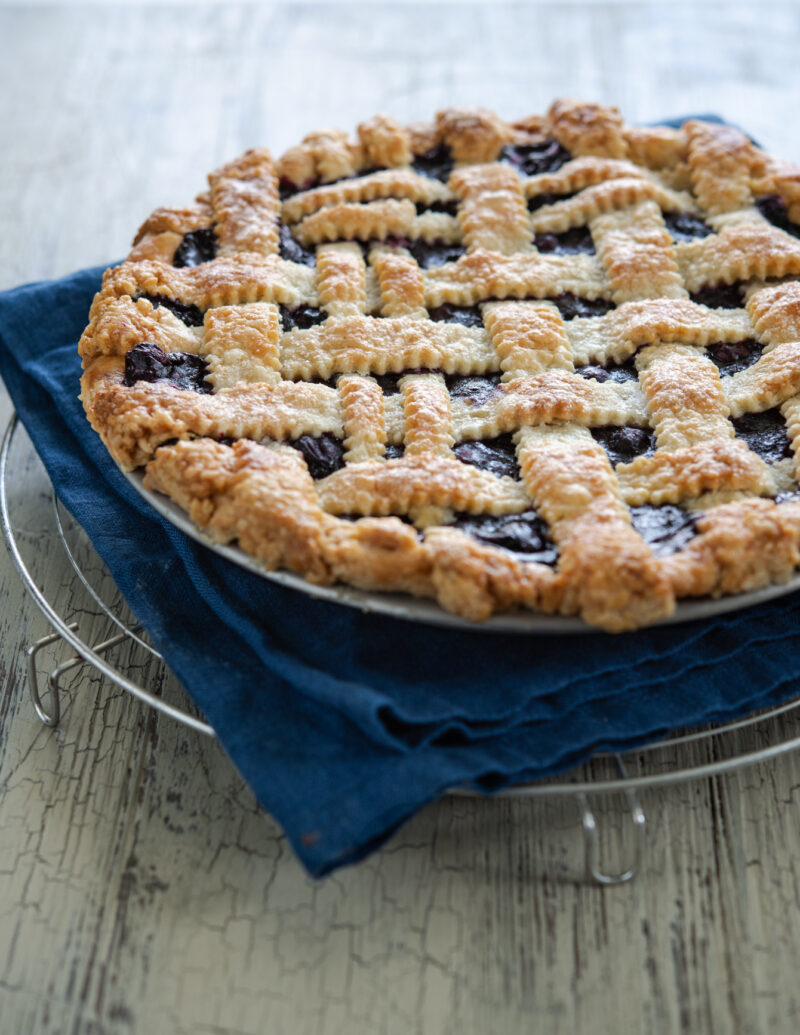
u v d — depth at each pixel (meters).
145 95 1.08
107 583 0.79
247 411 0.74
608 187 0.83
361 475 0.72
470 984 0.68
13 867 0.71
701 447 0.73
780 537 0.69
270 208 0.83
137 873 0.70
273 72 1.10
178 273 0.79
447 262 0.82
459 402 0.75
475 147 0.86
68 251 0.96
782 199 0.83
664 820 0.71
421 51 1.12
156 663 0.76
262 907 0.69
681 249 0.81
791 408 0.75
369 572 0.69
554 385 0.75
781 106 1.06
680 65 1.10
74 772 0.73
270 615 0.73
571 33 1.13
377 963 0.68
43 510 0.82
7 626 0.78
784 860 0.70
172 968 0.68
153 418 0.73
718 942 0.68
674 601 0.69
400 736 0.68
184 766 0.73
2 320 0.84
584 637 0.71
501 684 0.70
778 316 0.77
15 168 1.02
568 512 0.70
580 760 0.69
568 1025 0.67
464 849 0.70
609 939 0.68
